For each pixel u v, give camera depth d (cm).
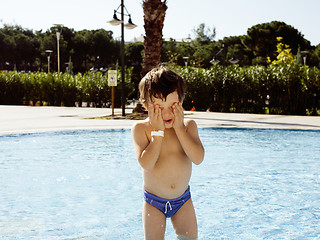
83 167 600
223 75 1942
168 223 322
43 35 8612
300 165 613
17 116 1427
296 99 1784
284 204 400
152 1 1415
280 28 6519
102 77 2278
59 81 2372
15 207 392
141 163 241
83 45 7769
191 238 256
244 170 574
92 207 392
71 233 313
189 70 2080
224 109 1948
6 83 2483
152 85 233
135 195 441
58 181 506
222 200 416
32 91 2445
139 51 7600
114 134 973
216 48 7350
